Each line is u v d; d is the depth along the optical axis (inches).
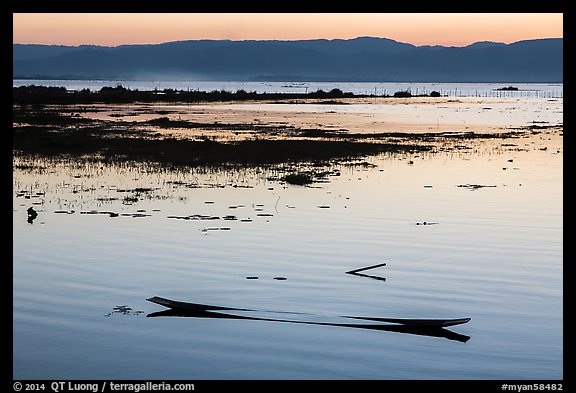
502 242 781.9
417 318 548.4
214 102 4325.8
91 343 492.7
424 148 1701.5
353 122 2586.1
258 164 1365.7
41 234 791.7
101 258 700.0
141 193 1044.5
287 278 641.6
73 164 1328.7
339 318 545.6
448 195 1059.3
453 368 458.9
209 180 1174.3
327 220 876.0
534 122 2765.7
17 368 452.8
